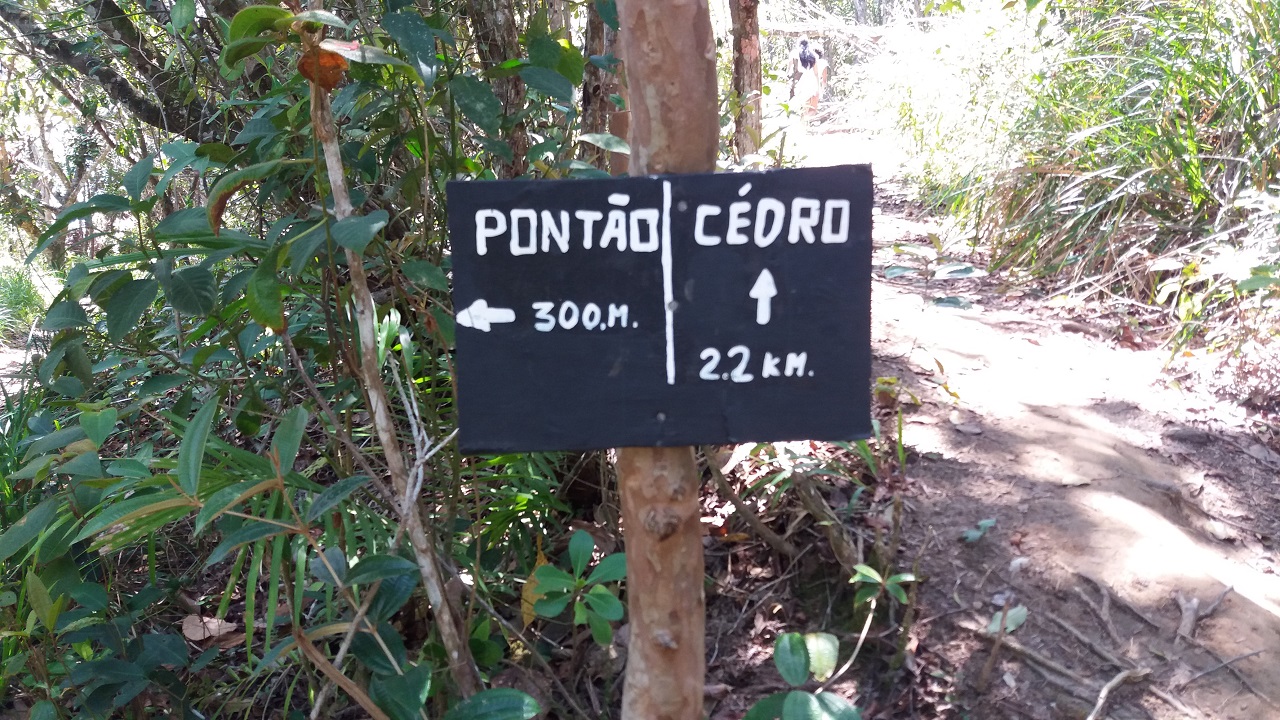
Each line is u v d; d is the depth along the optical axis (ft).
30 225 18.70
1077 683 5.82
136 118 13.23
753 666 6.45
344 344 5.30
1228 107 12.70
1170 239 12.02
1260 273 7.54
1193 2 14.37
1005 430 8.22
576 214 3.87
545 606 4.95
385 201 7.03
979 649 6.15
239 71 6.80
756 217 3.88
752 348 3.97
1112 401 9.07
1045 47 16.93
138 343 6.48
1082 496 7.21
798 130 14.98
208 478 4.95
